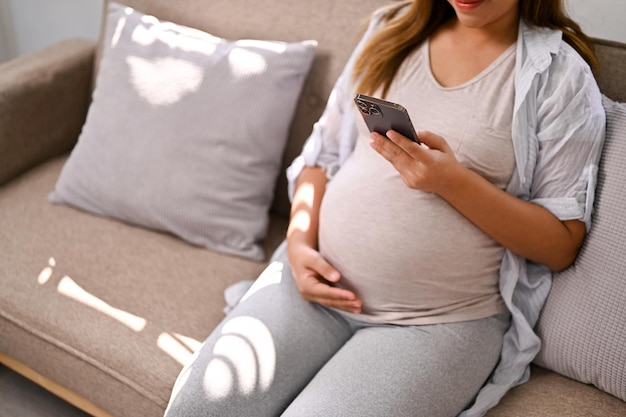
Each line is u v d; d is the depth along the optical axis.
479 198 1.17
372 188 1.26
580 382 1.24
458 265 1.22
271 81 1.54
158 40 1.63
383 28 1.36
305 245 1.35
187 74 1.57
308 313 1.29
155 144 1.56
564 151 1.18
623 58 1.29
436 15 1.29
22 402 1.65
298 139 1.65
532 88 1.19
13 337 1.41
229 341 1.21
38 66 1.78
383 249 1.23
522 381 1.25
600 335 1.17
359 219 1.26
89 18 2.32
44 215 1.62
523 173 1.20
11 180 1.76
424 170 1.15
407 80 1.31
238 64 1.55
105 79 1.66
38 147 1.81
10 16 2.48
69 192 1.65
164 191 1.55
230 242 1.56
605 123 1.22
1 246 1.52
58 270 1.47
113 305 1.40
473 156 1.21
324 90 1.59
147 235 1.59
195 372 1.18
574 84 1.17
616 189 1.18
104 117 1.63
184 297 1.43
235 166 1.55
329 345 1.27
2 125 1.68
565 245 1.20
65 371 1.37
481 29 1.25
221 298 1.44
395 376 1.14
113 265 1.49
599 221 1.19
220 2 1.70
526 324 1.24
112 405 1.34
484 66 1.24
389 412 1.10
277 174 1.62
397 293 1.24
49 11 2.39
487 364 1.23
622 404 1.18
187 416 1.13
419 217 1.21
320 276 1.33
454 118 1.23
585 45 1.26
